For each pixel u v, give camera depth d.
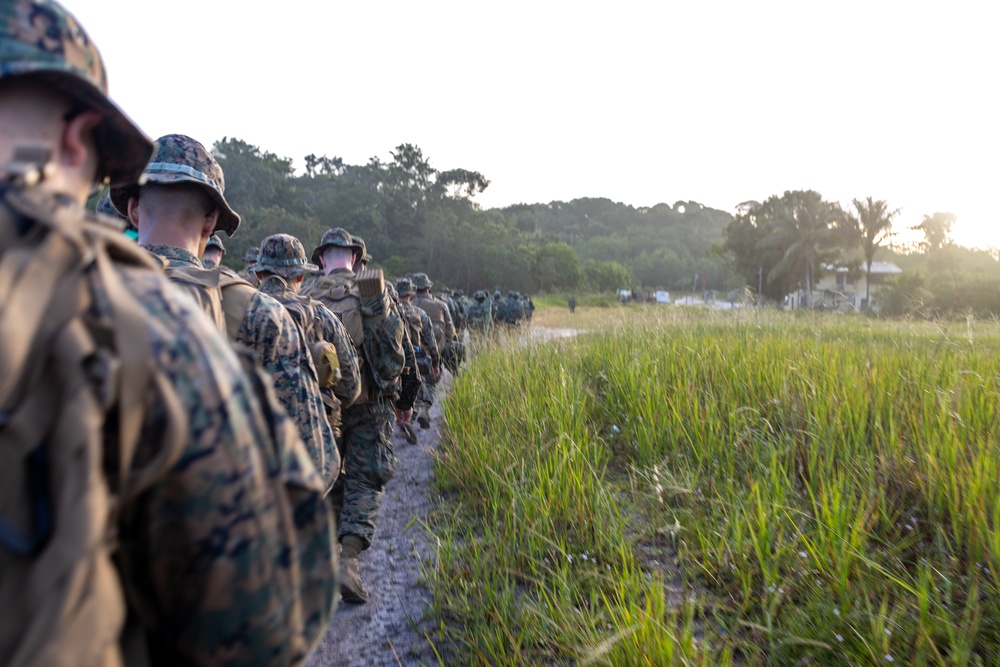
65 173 1.03
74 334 0.81
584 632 2.81
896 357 5.72
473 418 6.06
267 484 1.01
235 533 0.94
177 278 2.15
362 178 123.62
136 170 1.16
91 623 0.78
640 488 4.35
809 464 3.99
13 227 0.83
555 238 146.88
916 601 2.77
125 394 0.83
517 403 5.92
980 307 21.72
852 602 2.81
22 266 0.80
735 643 2.67
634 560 3.38
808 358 5.79
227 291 2.38
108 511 0.81
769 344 6.58
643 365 6.26
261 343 2.39
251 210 83.56
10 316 0.76
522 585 3.50
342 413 3.89
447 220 98.50
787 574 3.14
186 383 0.92
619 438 5.42
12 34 0.93
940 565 3.02
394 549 4.23
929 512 3.39
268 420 1.08
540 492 3.96
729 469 4.26
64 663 0.75
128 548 0.90
